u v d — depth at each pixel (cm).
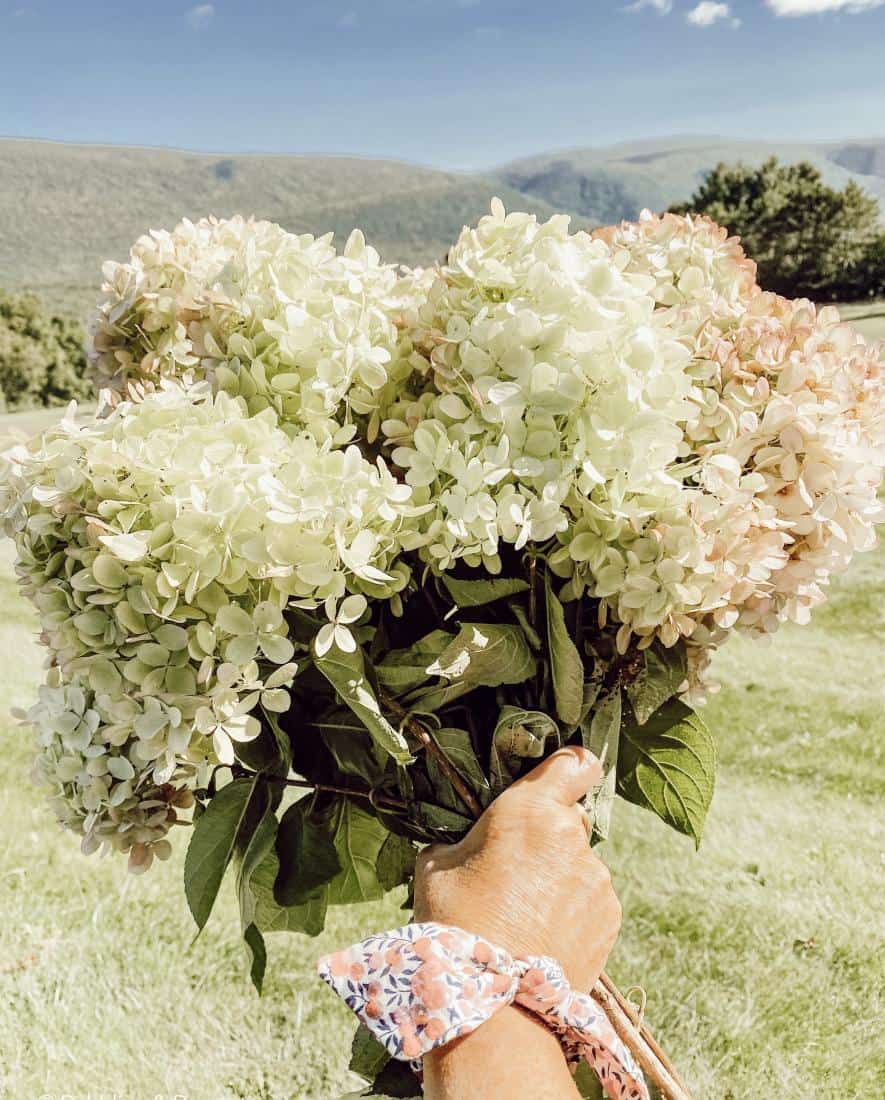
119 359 90
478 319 69
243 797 74
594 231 90
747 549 64
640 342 66
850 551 73
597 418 64
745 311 79
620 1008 85
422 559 70
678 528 65
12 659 397
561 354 67
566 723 74
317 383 71
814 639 394
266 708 69
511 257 74
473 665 71
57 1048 212
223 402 68
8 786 297
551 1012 59
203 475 61
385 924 241
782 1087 199
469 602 72
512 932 61
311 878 75
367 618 73
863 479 72
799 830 271
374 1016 56
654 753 89
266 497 60
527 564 74
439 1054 56
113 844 69
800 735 318
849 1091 197
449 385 70
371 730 68
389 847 86
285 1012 222
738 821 274
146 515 62
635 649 73
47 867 259
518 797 68
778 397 71
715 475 67
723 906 242
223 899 251
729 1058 206
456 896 63
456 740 74
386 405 77
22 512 67
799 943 230
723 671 368
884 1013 210
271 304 75
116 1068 211
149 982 227
